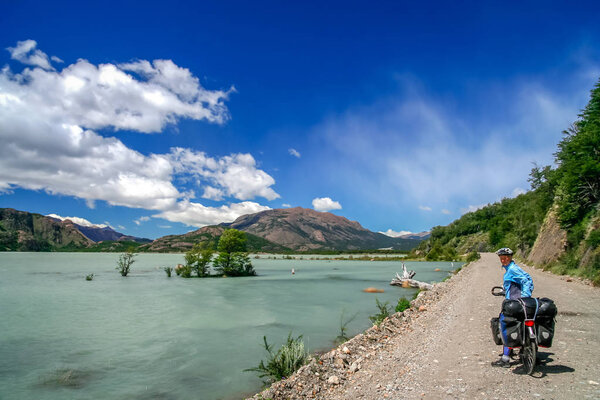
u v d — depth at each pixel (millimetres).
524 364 5871
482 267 43938
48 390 9008
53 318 18984
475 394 5082
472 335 9109
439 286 24312
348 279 46938
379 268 74562
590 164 28219
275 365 8688
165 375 10031
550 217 40406
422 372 6473
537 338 5566
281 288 35344
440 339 9023
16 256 142000
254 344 13344
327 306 22875
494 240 119250
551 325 5668
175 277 50625
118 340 14188
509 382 5410
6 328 16500
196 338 14406
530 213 70375
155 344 13555
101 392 8852
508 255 6352
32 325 17172
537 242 43688
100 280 44156
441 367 6637
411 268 69250
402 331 10820
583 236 26688
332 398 5910
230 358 11633
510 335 5824
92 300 26125
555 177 43312
